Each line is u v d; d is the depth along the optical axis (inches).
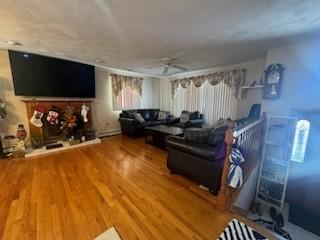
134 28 83.7
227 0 58.9
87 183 92.0
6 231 58.9
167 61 155.6
